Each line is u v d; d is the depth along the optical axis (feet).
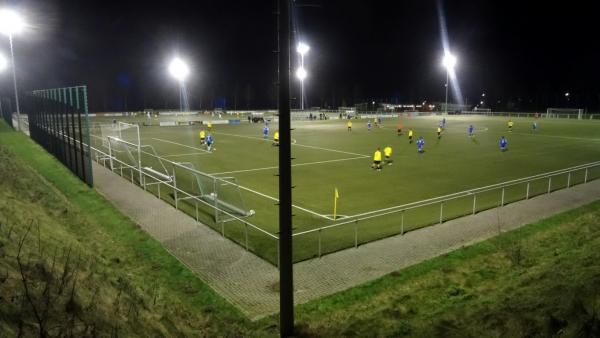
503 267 38.19
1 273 19.49
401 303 31.42
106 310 21.90
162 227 47.98
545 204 58.85
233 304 31.37
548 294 26.73
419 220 53.11
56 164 80.74
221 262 38.75
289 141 24.35
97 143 126.11
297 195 65.92
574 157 105.29
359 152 113.19
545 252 41.39
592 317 21.16
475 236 45.93
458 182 75.66
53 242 29.50
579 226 48.91
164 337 22.99
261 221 52.39
